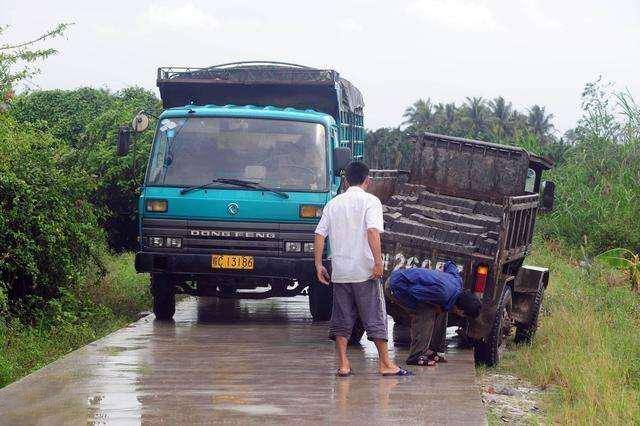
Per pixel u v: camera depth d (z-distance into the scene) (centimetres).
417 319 1069
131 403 844
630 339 1301
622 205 2686
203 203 1338
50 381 935
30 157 1385
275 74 1569
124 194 2156
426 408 840
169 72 1595
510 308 1284
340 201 988
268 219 1334
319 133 1377
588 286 1819
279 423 779
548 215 2803
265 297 1423
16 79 1448
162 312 1420
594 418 906
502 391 1076
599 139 2992
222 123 1379
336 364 1059
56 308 1320
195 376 971
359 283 980
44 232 1318
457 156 1292
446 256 1160
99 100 2650
